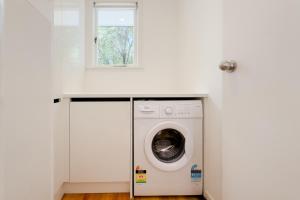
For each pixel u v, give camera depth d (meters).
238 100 0.92
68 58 2.02
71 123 1.83
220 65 0.98
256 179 0.81
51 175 1.17
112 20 3.14
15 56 0.73
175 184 1.88
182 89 2.84
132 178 1.87
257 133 0.80
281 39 0.69
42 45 0.99
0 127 0.65
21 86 0.78
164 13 3.07
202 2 2.03
